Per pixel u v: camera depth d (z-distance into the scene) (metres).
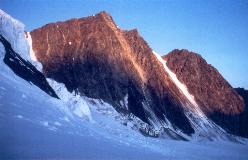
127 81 129.88
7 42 69.31
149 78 143.12
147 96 134.50
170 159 60.69
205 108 170.88
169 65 183.12
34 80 66.56
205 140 141.75
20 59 69.62
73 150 43.81
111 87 122.88
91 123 72.12
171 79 160.88
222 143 148.00
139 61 145.88
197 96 174.75
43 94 62.16
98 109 105.38
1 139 37.94
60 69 121.12
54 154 38.75
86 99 109.56
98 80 122.00
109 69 127.69
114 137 69.12
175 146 94.81
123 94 124.00
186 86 176.25
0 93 49.25
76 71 121.50
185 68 182.50
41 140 42.84
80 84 117.88
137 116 120.25
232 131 173.12
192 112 155.50
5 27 73.94
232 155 99.88
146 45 153.88
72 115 65.69
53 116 55.56
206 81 183.25
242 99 189.38
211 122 164.75
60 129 52.66
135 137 80.50
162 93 143.88
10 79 56.84
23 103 51.81
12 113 46.31
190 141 129.88
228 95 186.00
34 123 47.78
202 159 74.50
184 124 142.00
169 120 136.50
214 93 181.12
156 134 112.75
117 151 53.56
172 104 144.00
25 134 42.19
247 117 183.88
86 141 52.97
